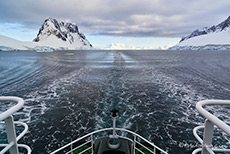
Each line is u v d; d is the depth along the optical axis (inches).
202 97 423.2
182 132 261.4
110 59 1702.8
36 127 271.1
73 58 1855.3
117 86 532.7
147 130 265.3
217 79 660.7
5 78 664.4
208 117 35.6
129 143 110.3
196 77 701.9
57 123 283.4
